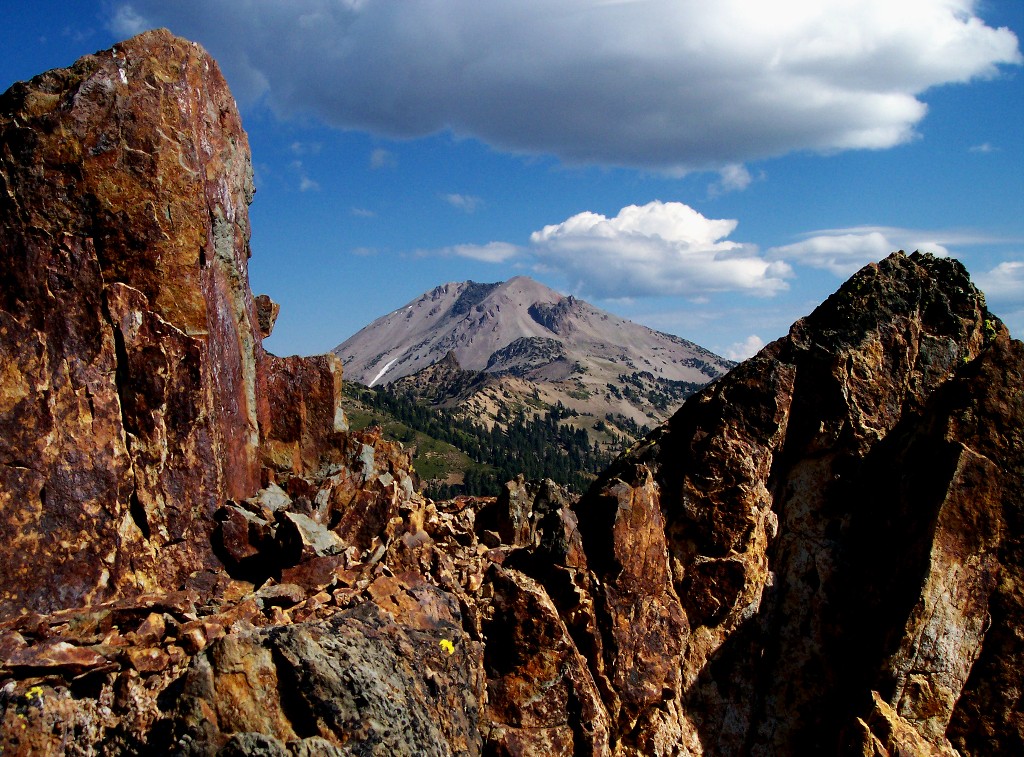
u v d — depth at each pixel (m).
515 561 24.08
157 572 19.92
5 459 18.17
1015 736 22.11
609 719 22.38
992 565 22.38
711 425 25.42
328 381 27.89
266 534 21.41
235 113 26.08
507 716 20.75
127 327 20.08
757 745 24.52
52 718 14.98
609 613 22.61
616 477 24.77
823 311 27.91
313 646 16.16
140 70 21.16
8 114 20.09
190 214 21.45
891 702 22.17
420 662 18.17
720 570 24.48
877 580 23.97
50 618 17.08
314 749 14.91
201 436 21.16
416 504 26.06
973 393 23.41
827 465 26.28
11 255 19.30
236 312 24.94
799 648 24.88
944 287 27.23
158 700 15.48
